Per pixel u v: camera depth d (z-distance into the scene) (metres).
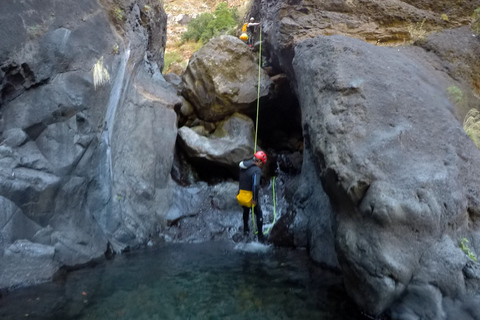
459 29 5.64
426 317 2.67
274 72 7.81
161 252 4.70
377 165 3.12
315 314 2.99
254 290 3.47
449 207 2.82
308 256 4.56
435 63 5.14
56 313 2.90
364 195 3.08
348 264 3.09
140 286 3.52
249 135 6.92
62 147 4.19
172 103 6.44
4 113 3.78
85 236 4.27
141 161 5.50
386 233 2.84
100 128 4.70
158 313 2.96
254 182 5.14
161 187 5.76
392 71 4.14
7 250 3.41
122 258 4.39
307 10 6.21
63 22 4.38
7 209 3.49
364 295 2.96
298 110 7.43
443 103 4.12
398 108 3.61
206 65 7.22
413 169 3.02
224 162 6.53
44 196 3.85
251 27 8.97
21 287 3.36
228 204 6.12
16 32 3.80
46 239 3.84
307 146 5.05
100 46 4.94
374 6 6.09
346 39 4.60
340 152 3.45
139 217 5.17
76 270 3.88
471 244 2.87
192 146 6.59
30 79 3.96
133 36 6.09
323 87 4.16
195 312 2.99
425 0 6.22
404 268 2.73
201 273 3.92
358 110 3.62
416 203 2.80
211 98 7.25
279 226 5.27
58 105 4.16
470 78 5.02
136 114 5.66
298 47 5.32
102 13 5.20
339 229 3.29
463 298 2.62
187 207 5.89
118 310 2.99
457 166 3.11
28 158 3.84
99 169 4.69
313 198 4.78
